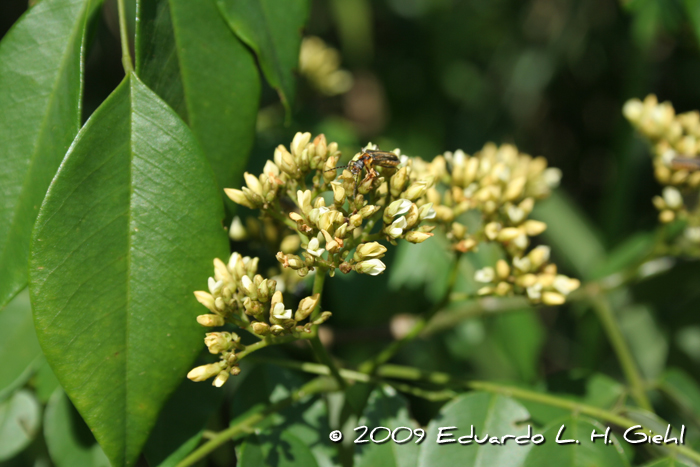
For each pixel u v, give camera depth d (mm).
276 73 320
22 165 303
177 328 302
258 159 374
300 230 312
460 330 416
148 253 301
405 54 665
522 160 380
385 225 317
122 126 301
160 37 309
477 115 670
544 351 619
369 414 329
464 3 662
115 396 298
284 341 314
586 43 644
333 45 691
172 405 320
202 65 313
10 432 340
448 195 344
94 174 298
